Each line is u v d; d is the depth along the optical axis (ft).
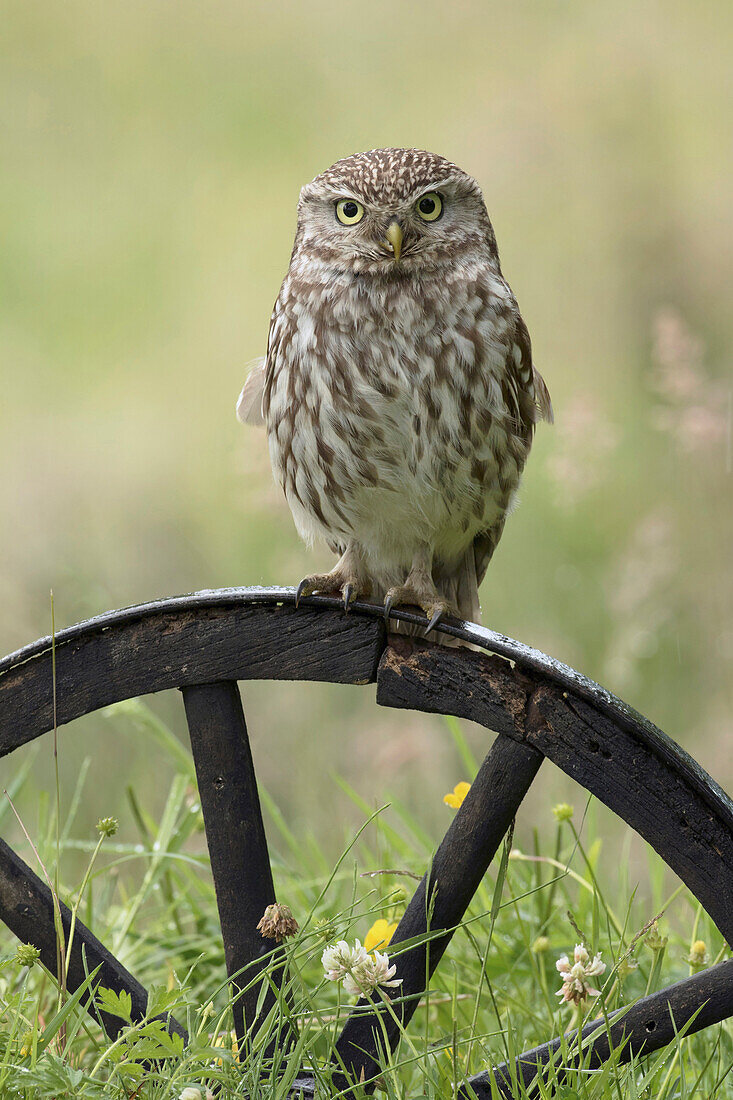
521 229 52.37
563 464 37.99
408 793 33.04
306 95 66.39
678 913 27.02
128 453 47.57
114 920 24.43
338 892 24.97
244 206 62.90
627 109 53.57
